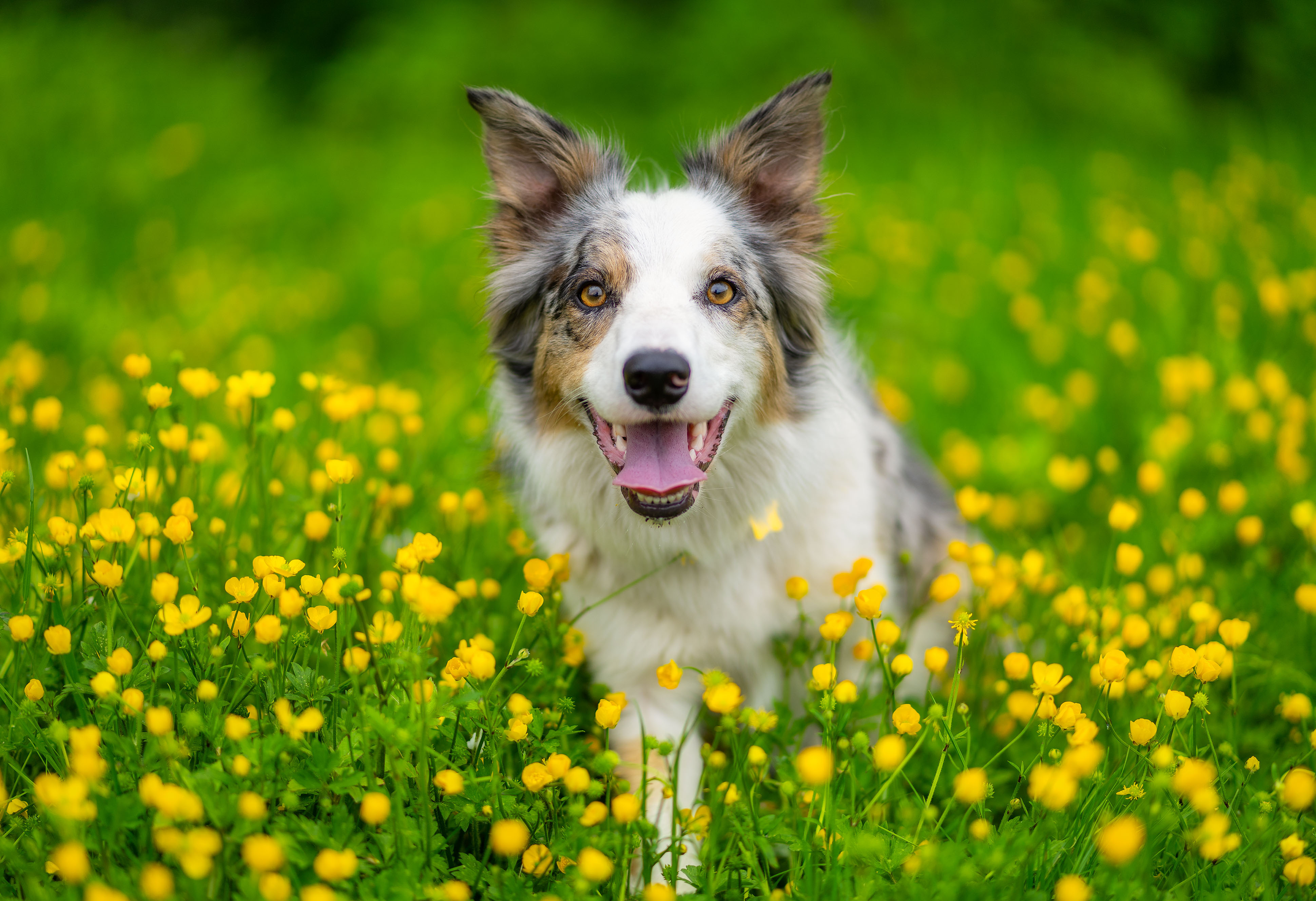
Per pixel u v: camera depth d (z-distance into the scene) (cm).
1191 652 250
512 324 366
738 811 247
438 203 934
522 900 219
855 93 1164
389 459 374
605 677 344
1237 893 221
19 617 250
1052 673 249
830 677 253
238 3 1599
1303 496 425
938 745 288
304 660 269
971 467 511
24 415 386
